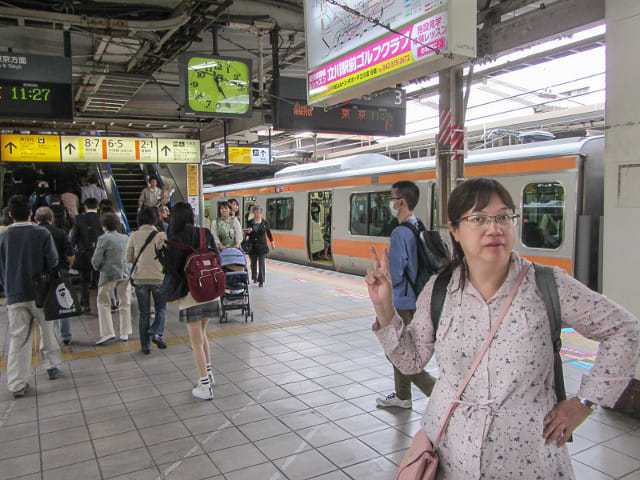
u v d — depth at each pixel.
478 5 5.27
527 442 1.51
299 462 3.30
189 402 4.30
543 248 7.58
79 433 3.75
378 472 3.17
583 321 1.54
